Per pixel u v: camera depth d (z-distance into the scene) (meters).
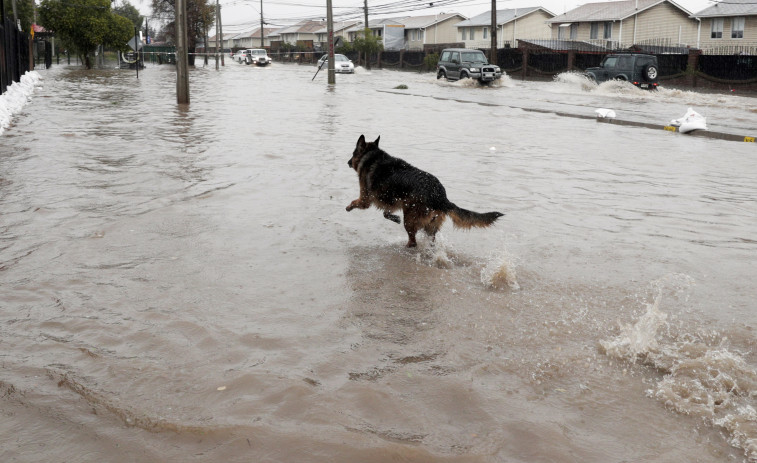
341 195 7.91
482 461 2.70
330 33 33.41
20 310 4.21
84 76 35.97
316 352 3.70
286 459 2.68
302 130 14.10
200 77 39.41
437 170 9.79
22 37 27.38
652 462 2.73
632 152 12.46
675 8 50.94
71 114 16.20
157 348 3.70
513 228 6.65
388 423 2.97
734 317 4.35
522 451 2.79
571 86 35.97
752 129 16.53
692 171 10.48
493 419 3.03
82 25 46.09
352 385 3.30
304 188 8.23
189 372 3.41
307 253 5.63
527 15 62.22
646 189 8.87
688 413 3.12
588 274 5.23
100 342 3.76
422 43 74.19
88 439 2.80
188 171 9.14
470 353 3.74
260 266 5.25
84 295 4.52
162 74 40.97
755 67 33.50
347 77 43.81
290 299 4.54
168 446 2.76
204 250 5.63
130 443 2.78
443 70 39.09
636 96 29.55
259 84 32.62
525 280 5.06
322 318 4.21
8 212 6.70
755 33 44.50
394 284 4.90
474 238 6.29
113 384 3.28
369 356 3.67
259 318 4.18
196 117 16.30
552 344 3.89
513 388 3.34
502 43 62.41
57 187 7.91
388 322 4.18
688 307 4.53
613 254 5.80
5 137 11.86
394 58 64.56
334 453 2.72
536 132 15.27
